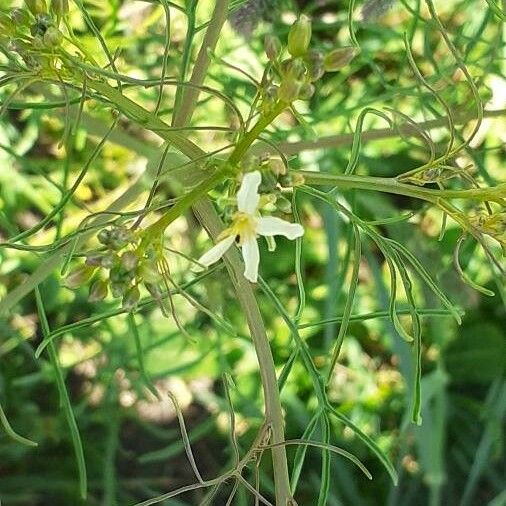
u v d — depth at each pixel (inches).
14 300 8.8
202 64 8.1
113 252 6.8
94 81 7.1
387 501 15.3
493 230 7.2
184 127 7.5
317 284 15.7
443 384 14.4
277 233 6.5
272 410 7.5
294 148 9.2
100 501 15.3
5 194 14.4
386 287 14.7
